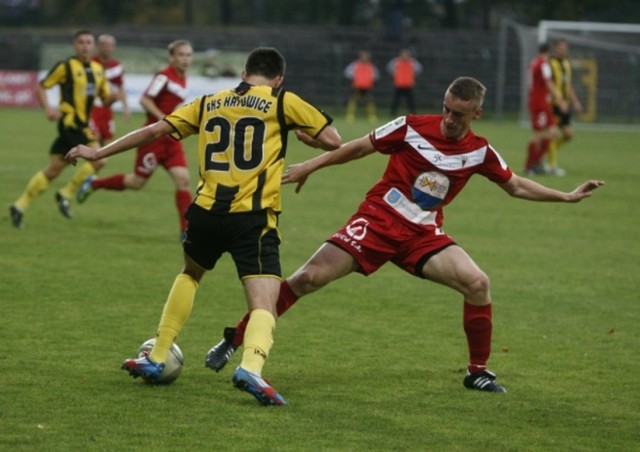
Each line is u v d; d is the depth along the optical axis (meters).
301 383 20.03
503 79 131.50
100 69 39.53
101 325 24.31
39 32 135.00
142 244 36.09
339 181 59.16
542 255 36.62
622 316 27.30
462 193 55.38
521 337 24.69
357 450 16.14
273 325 18.31
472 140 19.75
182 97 37.28
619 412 18.70
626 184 60.62
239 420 17.45
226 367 21.06
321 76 128.38
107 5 163.75
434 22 167.38
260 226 18.42
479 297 19.77
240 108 18.62
